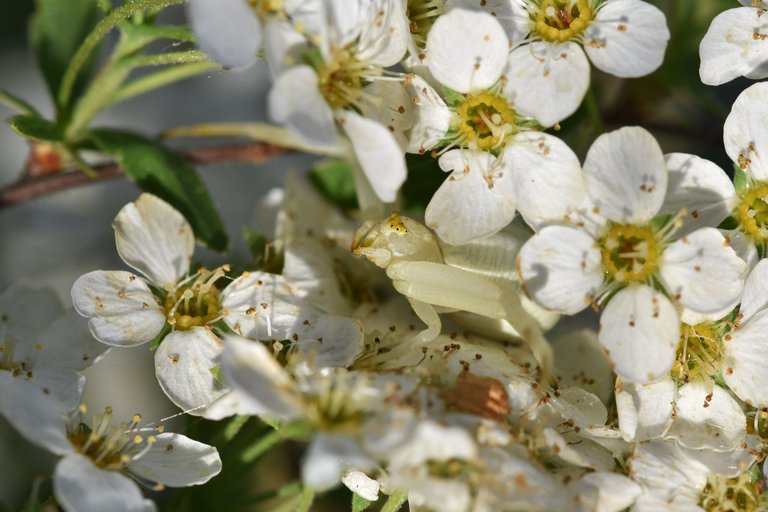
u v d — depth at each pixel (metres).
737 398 0.11
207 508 0.11
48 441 0.11
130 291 0.11
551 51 0.11
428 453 0.10
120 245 0.11
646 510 0.11
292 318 0.11
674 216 0.11
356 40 0.11
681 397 0.11
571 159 0.11
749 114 0.11
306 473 0.10
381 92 0.11
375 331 0.11
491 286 0.11
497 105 0.11
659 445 0.11
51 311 0.11
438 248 0.11
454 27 0.11
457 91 0.11
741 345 0.11
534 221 0.11
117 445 0.11
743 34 0.11
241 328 0.11
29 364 0.11
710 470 0.11
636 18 0.11
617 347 0.11
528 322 0.11
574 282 0.11
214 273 0.11
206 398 0.11
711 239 0.11
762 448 0.11
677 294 0.11
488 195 0.11
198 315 0.11
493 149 0.11
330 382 0.10
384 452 0.10
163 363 0.11
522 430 0.11
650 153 0.11
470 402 0.11
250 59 0.10
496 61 0.11
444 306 0.11
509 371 0.11
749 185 0.11
